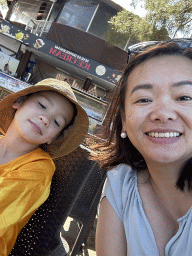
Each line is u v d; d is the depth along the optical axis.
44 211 1.16
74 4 11.59
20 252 1.11
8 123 1.49
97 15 11.52
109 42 9.46
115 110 1.09
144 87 0.74
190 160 0.75
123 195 0.93
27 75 12.15
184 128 0.67
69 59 9.87
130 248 0.84
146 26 8.15
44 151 1.32
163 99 0.69
